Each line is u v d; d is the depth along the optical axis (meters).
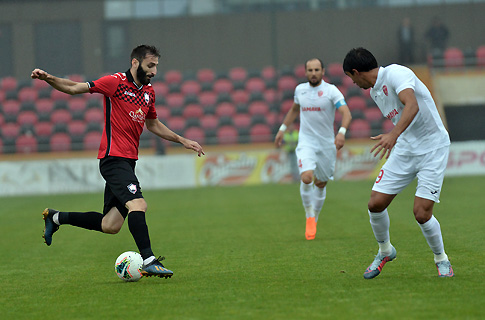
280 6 95.38
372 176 78.12
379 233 20.28
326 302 17.03
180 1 95.50
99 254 29.17
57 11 93.31
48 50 93.50
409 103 18.64
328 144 31.94
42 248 32.12
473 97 89.81
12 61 93.38
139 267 21.42
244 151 78.81
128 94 21.30
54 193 75.94
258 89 94.56
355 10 94.56
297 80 94.62
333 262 23.92
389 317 15.12
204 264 24.80
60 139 90.44
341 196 55.53
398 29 94.19
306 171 30.80
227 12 95.50
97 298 18.84
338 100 31.09
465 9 94.12
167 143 85.81
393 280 19.88
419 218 19.84
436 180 19.69
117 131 21.25
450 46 94.56
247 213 45.31
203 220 42.06
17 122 91.88
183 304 17.48
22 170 76.38
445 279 19.72
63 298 19.12
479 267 21.80
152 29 94.88
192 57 95.56
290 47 95.31
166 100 94.00
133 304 17.75
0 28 93.12
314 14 94.81
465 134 90.56
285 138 76.88
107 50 94.19
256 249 28.36
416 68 93.12
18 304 18.56
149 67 21.27
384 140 18.47
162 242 32.34
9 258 29.08
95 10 93.94
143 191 73.00
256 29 95.25
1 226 43.41
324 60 95.00
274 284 19.95
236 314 16.05
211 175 78.31
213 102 94.06
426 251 25.77
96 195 68.38
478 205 44.28
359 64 19.75
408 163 20.02
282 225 37.66
